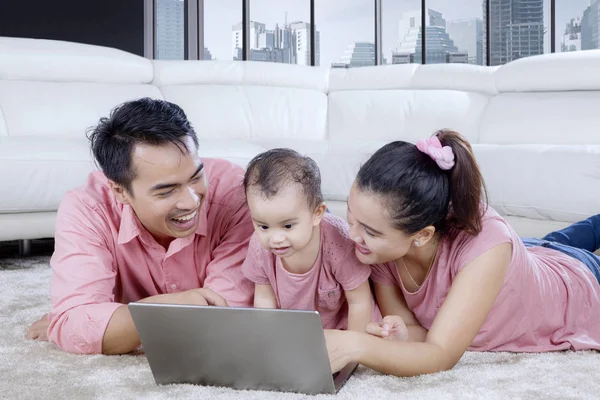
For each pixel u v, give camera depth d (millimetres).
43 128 3102
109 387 1178
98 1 5734
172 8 5859
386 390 1139
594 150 2385
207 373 1177
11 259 2838
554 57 3043
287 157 1239
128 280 1513
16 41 3252
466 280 1252
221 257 1479
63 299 1375
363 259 1296
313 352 1085
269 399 1106
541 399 1091
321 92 3797
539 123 2988
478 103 3338
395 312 1472
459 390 1129
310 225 1240
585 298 1490
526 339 1425
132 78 3486
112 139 1245
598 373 1242
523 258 1353
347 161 2875
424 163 1206
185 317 1110
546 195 2412
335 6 6105
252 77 3717
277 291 1398
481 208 1340
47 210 2633
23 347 1458
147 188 1240
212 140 3047
